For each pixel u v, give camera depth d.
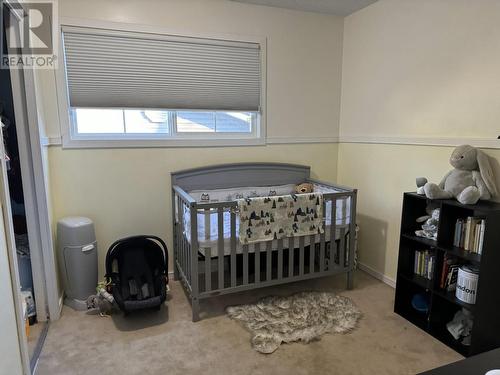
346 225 2.80
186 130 3.06
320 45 3.31
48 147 2.57
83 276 2.53
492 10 2.05
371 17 3.00
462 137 2.27
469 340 2.07
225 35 2.95
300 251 2.66
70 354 2.04
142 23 2.70
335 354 2.05
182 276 2.74
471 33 2.18
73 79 2.59
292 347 2.12
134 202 2.88
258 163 3.19
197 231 2.34
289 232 2.54
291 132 3.33
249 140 3.18
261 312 2.50
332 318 2.42
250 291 2.84
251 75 3.11
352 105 3.32
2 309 1.43
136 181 2.86
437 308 2.25
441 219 2.14
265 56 3.12
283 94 3.25
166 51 2.80
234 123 3.23
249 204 2.40
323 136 3.46
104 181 2.77
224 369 1.92
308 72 3.30
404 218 2.44
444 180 2.27
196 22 2.85
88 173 2.71
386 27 2.85
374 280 3.06
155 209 2.96
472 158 2.12
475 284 2.00
